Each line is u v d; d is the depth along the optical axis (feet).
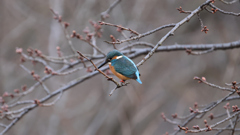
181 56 53.31
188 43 50.55
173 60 53.57
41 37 55.57
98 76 56.65
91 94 55.36
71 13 50.11
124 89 51.80
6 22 57.72
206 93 50.42
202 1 47.32
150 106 52.70
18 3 55.47
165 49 29.81
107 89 53.11
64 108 52.70
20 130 53.21
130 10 49.75
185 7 48.88
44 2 55.26
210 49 27.99
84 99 55.57
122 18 46.91
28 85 54.70
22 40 56.18
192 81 51.60
